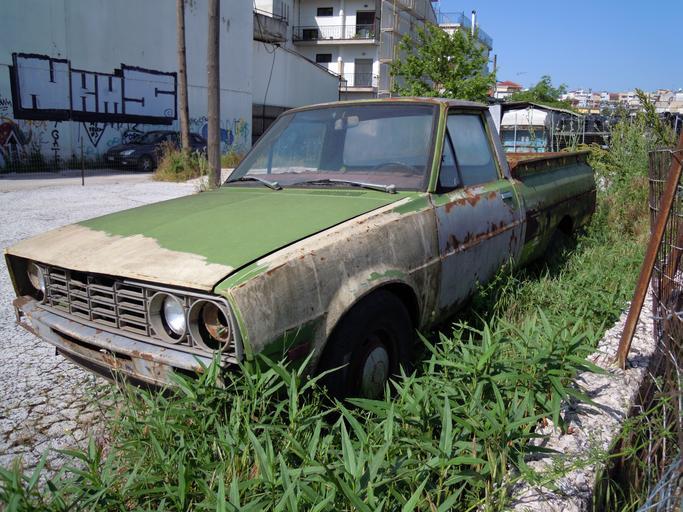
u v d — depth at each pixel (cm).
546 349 273
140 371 260
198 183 1580
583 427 250
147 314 257
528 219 470
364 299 289
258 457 203
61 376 376
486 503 203
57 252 302
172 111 2828
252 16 3281
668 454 232
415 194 353
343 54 5181
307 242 274
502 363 274
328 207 322
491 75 2225
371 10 5075
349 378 279
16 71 2166
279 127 453
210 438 227
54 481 211
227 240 276
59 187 1526
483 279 407
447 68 2286
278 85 3859
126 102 2598
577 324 313
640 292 295
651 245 290
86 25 2392
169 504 213
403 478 201
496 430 222
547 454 233
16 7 2139
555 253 549
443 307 361
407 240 320
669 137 905
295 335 254
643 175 874
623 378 292
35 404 337
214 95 1135
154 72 2709
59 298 306
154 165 2233
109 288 272
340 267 276
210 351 243
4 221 954
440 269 347
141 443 229
